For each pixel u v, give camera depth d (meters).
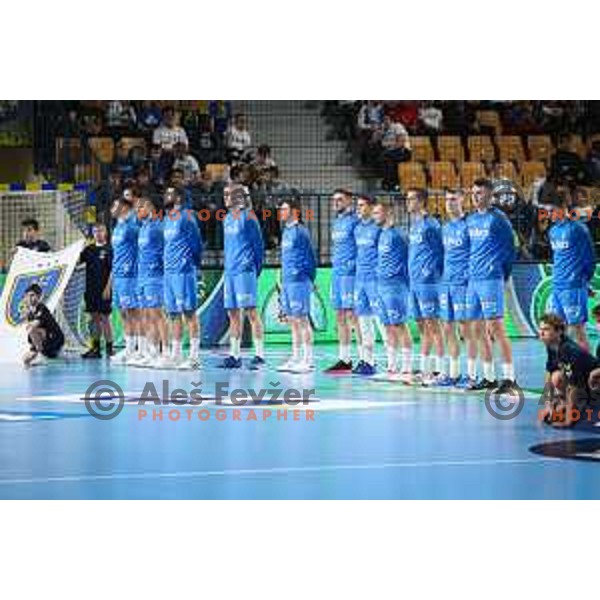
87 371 49.81
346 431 34.03
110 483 27.42
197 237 49.81
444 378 43.09
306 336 48.88
